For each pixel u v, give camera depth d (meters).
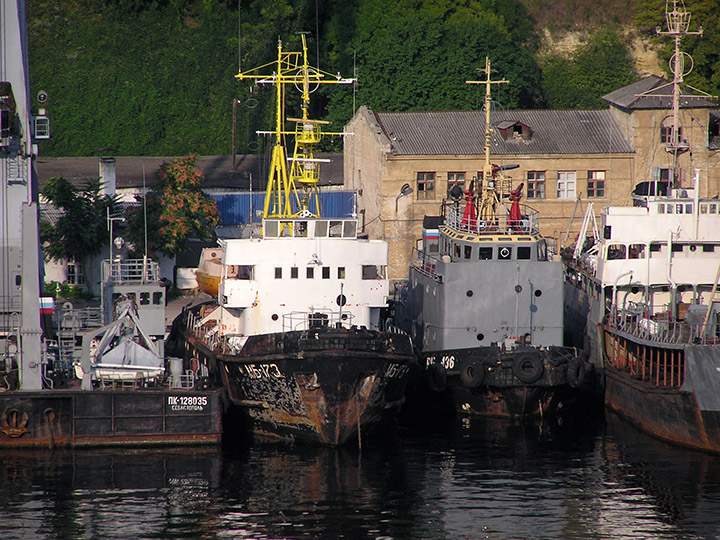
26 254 179.25
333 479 167.00
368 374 177.88
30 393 177.38
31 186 195.75
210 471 170.00
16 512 152.38
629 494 160.88
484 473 170.62
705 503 156.88
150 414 179.88
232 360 187.50
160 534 145.75
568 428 197.12
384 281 199.38
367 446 185.50
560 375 196.50
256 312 196.75
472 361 198.50
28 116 194.62
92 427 178.88
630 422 199.88
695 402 178.00
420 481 166.38
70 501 156.38
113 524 148.62
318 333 176.62
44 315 196.00
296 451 181.62
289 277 196.50
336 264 197.25
